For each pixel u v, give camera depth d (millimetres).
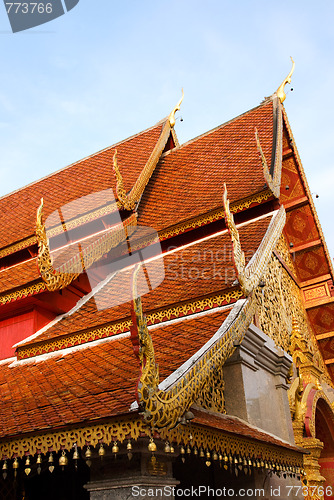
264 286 8898
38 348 8305
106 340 7758
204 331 6695
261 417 7613
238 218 11094
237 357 7520
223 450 5473
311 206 12906
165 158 15266
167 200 12734
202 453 5113
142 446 4957
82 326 8664
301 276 12883
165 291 8820
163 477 5227
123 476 5008
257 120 14586
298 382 9734
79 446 4715
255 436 6168
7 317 9844
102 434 4633
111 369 6387
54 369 7227
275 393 8641
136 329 4395
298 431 9188
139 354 4398
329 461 11234
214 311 7359
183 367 5316
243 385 7359
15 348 8492
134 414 4445
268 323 9117
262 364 8375
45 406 5598
